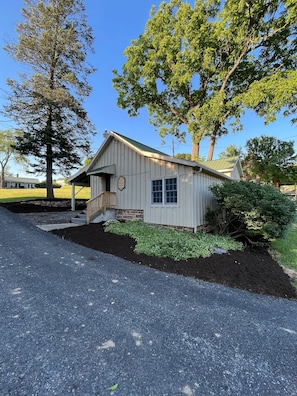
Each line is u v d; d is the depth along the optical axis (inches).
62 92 559.5
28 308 105.7
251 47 497.4
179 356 76.7
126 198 371.2
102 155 423.8
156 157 303.7
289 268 197.8
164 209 312.2
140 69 610.2
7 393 59.8
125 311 105.8
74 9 568.4
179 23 539.8
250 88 467.5
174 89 623.5
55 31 561.9
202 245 218.2
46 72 593.9
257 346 84.4
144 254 196.4
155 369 70.3
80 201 667.4
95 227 307.7
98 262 178.7
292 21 425.4
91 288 130.1
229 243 242.1
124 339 84.8
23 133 587.5
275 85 406.9
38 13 550.0
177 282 145.6
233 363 74.5
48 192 616.7
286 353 80.9
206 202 317.4
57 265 168.1
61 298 116.6
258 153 805.2
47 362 71.9
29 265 165.8
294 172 761.6
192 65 545.0
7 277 142.3
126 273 156.8
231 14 452.8
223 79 565.3
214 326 96.8
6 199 655.1
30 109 564.4
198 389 63.3
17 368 68.9
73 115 619.8
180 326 95.3
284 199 232.1
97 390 61.9
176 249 203.5
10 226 309.0
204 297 126.2
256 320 104.3
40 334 86.2
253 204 236.5
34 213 474.6
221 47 527.5
